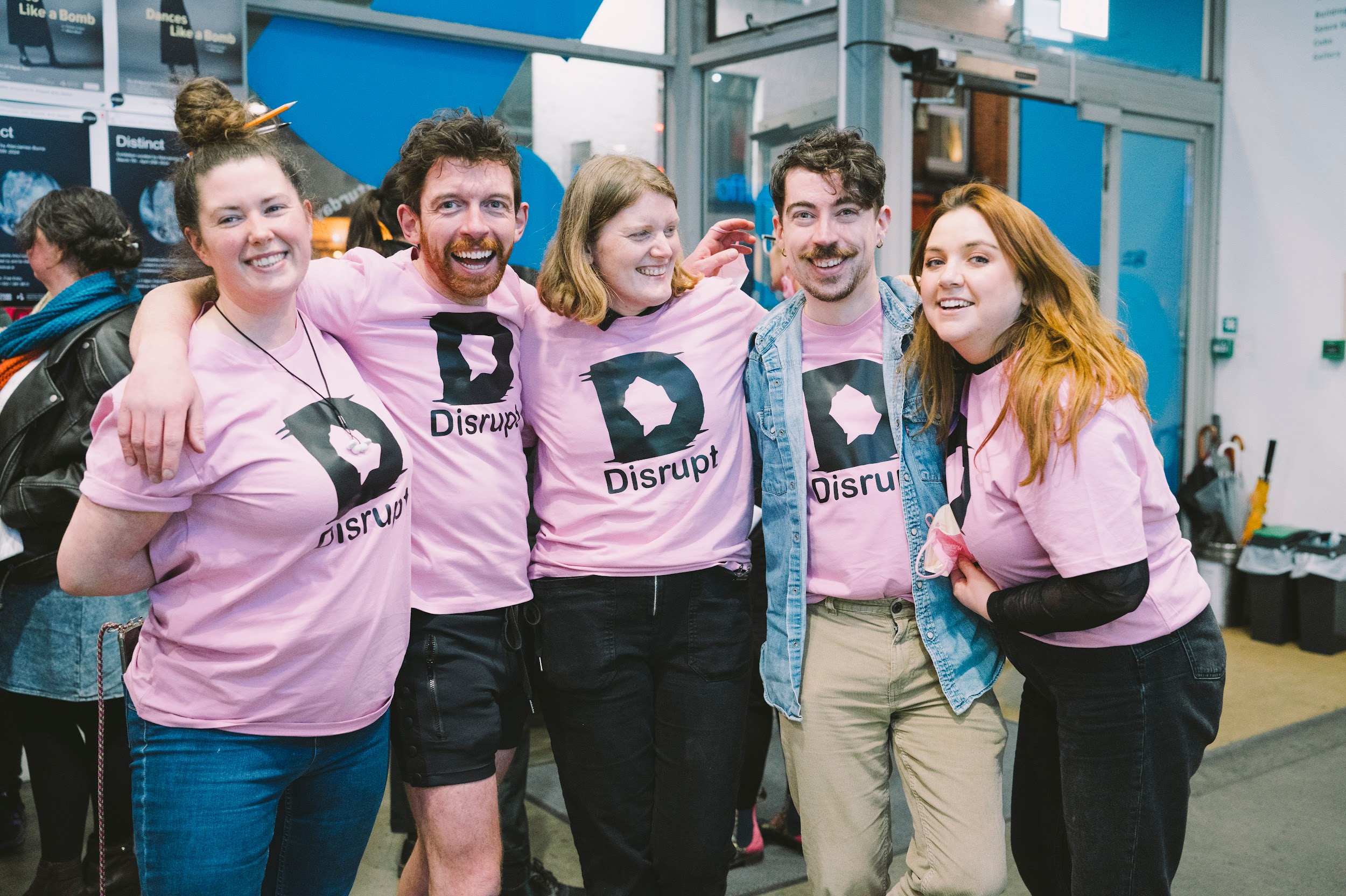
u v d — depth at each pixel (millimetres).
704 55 4328
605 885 1970
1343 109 4930
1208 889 2596
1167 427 5473
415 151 1770
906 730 1924
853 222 1860
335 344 1696
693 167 4430
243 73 3264
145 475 1383
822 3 4066
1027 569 1746
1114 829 1681
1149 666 1673
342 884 1711
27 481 2266
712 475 1944
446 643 1800
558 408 1935
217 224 1447
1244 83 5301
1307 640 4758
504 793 2359
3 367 2363
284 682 1506
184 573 1491
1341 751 3525
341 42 3625
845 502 1895
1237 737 3660
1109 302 5027
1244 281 5359
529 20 3990
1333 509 5043
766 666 2000
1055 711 1906
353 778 1646
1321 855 2779
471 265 1765
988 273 1681
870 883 1916
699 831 1917
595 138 4230
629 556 1878
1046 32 4617
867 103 3977
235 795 1493
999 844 1812
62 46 2992
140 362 1393
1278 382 5242
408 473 1673
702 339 1973
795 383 1952
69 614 2334
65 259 2346
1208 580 5168
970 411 1785
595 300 1853
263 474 1454
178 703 1496
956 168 4383
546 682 1952
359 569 1557
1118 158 4953
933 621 1872
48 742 2369
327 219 3658
